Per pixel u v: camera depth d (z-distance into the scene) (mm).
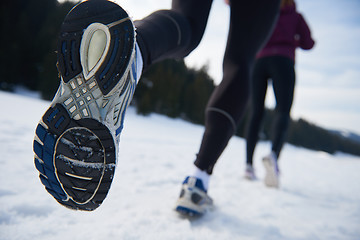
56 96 501
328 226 1051
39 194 922
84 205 567
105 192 544
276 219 1052
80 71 477
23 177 1116
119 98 510
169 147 3846
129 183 1276
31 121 3738
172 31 670
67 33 476
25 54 23922
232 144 9344
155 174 1590
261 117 2062
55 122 490
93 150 506
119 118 538
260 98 2070
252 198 1359
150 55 609
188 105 29984
